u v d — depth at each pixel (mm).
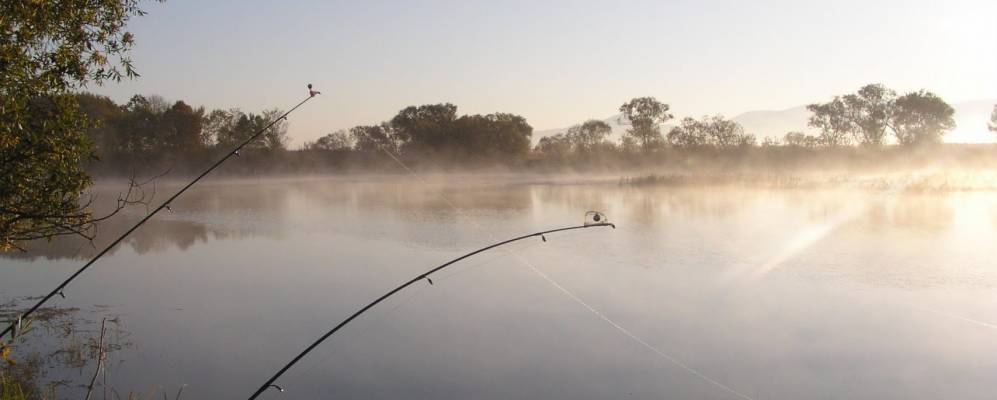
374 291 15219
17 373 10406
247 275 17391
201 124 70375
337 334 12125
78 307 14305
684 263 17344
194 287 16062
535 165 71688
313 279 16703
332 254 20375
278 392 9680
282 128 69750
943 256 17469
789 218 25578
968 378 9633
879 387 9398
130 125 67688
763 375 9898
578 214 29297
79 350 11438
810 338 11391
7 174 8578
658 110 69562
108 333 12422
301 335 12156
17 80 8688
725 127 63781
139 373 10461
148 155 67062
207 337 12133
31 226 9250
